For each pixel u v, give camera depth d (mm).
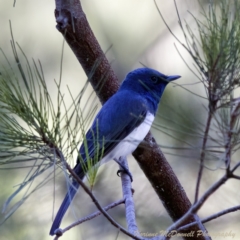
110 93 10484
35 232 11062
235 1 5672
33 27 13617
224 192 11344
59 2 8938
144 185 11742
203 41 5578
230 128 5312
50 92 12641
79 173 8055
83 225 11422
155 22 13750
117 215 11484
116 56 13500
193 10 12844
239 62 5520
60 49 13336
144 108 10156
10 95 5672
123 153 9859
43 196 11070
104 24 13875
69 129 6457
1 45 13195
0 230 10977
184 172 11320
